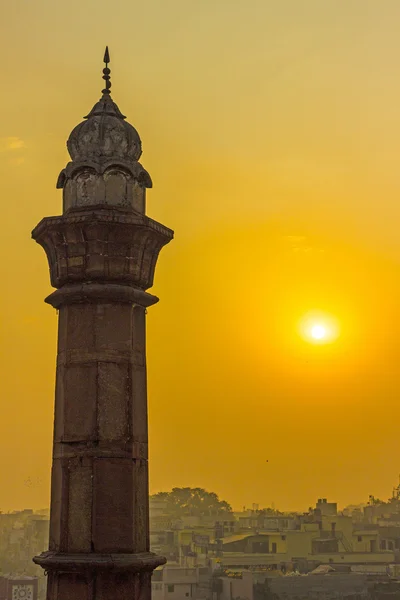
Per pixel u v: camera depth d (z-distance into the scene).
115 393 9.44
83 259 9.62
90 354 9.48
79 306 9.64
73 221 9.55
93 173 9.81
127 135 10.06
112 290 9.54
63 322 9.74
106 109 10.23
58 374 9.71
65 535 9.15
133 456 9.37
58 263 9.73
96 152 9.95
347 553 68.44
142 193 10.12
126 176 9.91
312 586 55.56
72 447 9.34
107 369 9.47
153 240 9.84
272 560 64.88
